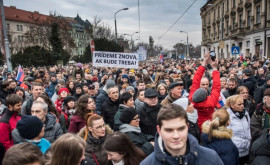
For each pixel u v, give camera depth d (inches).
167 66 759.1
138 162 95.6
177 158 64.8
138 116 129.2
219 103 183.6
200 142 126.3
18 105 137.9
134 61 363.6
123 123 123.9
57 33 1386.6
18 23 2500.0
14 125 135.3
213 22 1996.8
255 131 132.3
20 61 1198.9
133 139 115.0
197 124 128.7
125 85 270.7
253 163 100.9
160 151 67.2
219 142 107.3
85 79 357.7
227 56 1702.8
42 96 169.6
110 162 107.0
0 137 130.0
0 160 117.4
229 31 1633.9
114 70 488.4
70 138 85.7
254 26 1255.5
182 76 347.3
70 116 179.8
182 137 63.9
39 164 68.5
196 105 134.1
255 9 1237.7
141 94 174.2
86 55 1449.3
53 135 136.7
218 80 144.3
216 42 1948.8
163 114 65.4
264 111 133.3
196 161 66.8
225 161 104.5
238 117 136.9
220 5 1813.5
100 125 114.2
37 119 105.2
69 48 1861.5
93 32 1708.9
